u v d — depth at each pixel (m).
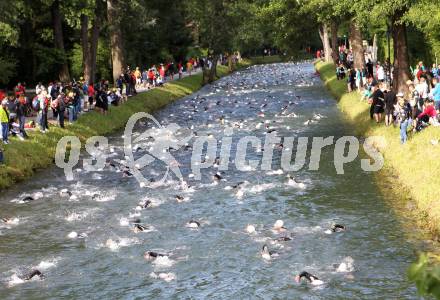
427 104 28.34
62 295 15.51
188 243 18.80
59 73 62.50
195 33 93.19
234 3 81.12
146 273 16.69
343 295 14.84
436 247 17.55
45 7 58.81
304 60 139.75
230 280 15.99
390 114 32.81
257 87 73.75
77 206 23.23
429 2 31.12
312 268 16.52
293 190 24.48
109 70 72.06
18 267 17.44
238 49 116.88
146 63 82.19
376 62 65.38
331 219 20.56
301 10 58.38
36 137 32.69
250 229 19.55
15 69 60.06
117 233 19.95
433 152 24.41
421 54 52.69
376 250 17.59
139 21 59.06
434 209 19.78
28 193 25.31
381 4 32.09
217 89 72.94
